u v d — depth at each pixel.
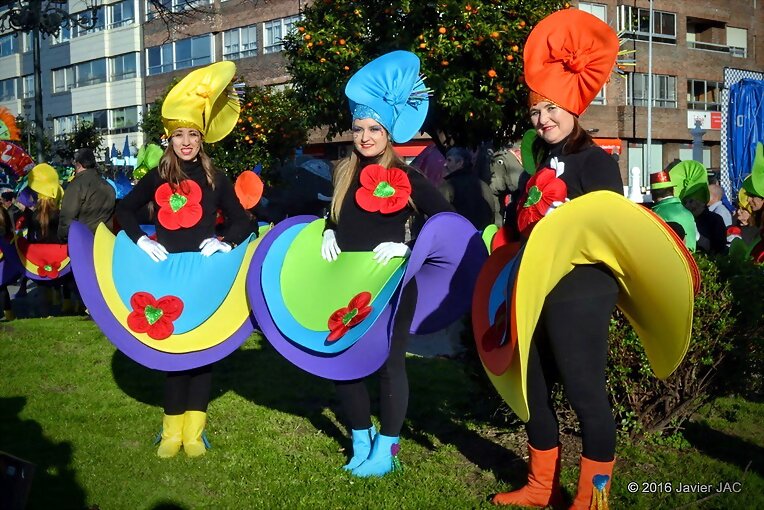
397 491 3.66
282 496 3.60
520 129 9.30
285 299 3.98
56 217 9.64
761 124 12.98
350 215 3.92
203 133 4.26
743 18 36.09
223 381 5.79
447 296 4.14
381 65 3.88
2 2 11.08
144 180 4.32
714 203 9.73
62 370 5.93
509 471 3.94
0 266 9.34
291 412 5.01
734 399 5.46
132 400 5.17
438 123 9.42
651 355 3.53
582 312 3.15
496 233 3.87
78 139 31.77
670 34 33.53
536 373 3.42
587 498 3.22
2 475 2.56
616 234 3.02
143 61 40.00
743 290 4.09
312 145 30.92
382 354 3.70
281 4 31.58
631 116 32.28
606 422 3.19
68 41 43.69
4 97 50.97
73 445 4.27
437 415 4.91
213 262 4.12
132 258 4.12
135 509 3.47
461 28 8.30
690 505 3.53
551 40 3.32
